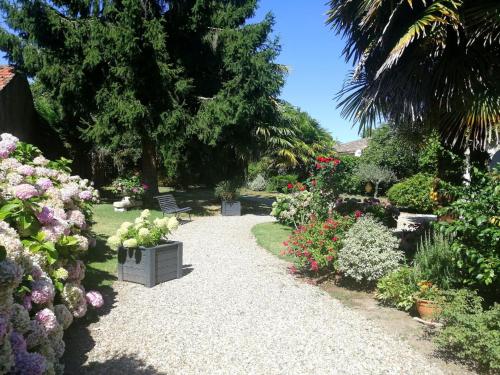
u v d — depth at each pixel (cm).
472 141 534
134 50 1130
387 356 356
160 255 566
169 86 1216
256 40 1230
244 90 1226
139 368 325
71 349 354
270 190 2580
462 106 506
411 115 559
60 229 375
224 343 378
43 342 262
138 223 573
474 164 492
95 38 1149
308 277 605
